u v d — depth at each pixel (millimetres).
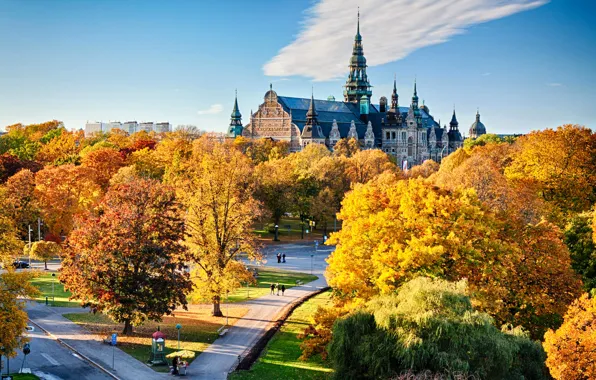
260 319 78812
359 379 48812
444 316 46094
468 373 44062
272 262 124875
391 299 49969
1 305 54156
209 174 80688
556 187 97125
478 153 125812
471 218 59062
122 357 62375
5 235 70875
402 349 45156
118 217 67688
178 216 72688
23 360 60344
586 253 71875
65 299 86250
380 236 59375
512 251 59031
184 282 68562
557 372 43656
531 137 106312
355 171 181125
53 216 120750
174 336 70312
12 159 155125
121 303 65688
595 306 45750
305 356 60281
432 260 54312
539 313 58344
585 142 101375
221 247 79625
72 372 57781
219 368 60531
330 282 60219
